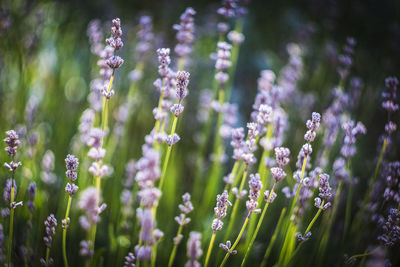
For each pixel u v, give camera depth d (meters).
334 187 0.70
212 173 0.77
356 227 0.70
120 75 0.88
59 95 0.88
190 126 0.91
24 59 0.82
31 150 0.72
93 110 0.76
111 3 1.11
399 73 0.99
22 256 0.68
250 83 1.08
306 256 0.72
